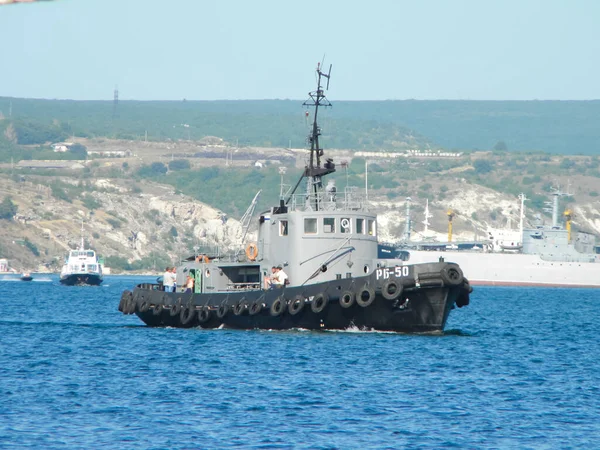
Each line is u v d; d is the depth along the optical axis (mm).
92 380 158875
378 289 195125
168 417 130875
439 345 199250
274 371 165625
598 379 168125
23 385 154250
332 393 147250
